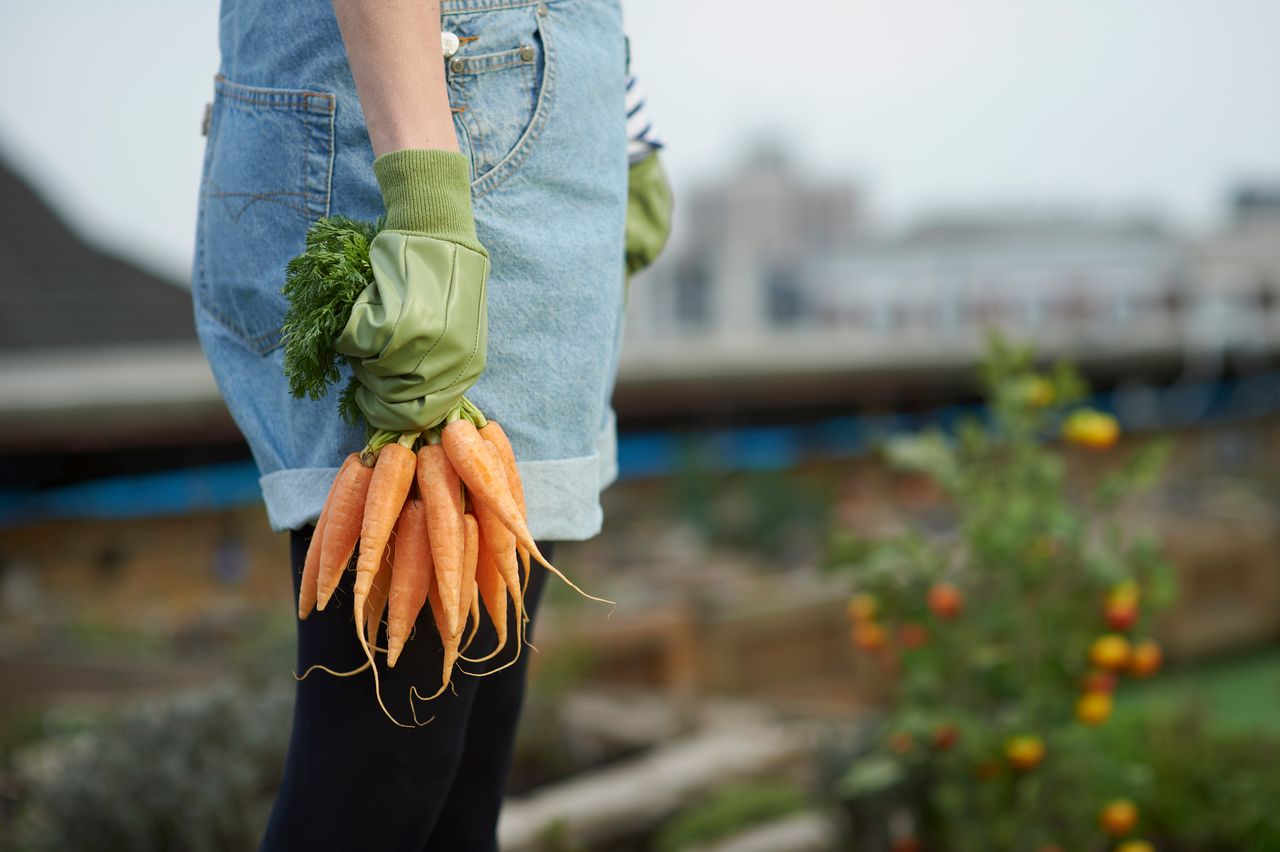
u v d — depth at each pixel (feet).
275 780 11.84
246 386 4.13
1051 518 10.30
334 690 3.87
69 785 10.83
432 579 3.66
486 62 3.91
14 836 10.88
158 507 25.59
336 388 3.79
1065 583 10.54
